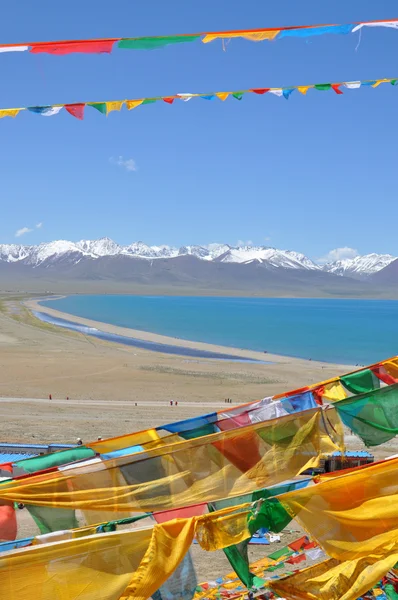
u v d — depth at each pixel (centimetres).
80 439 4791
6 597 688
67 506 895
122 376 8481
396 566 959
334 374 9300
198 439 957
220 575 2191
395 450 4091
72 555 716
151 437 1094
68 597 704
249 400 6994
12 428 5128
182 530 759
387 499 841
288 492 820
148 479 929
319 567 912
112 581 718
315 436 1009
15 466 1039
